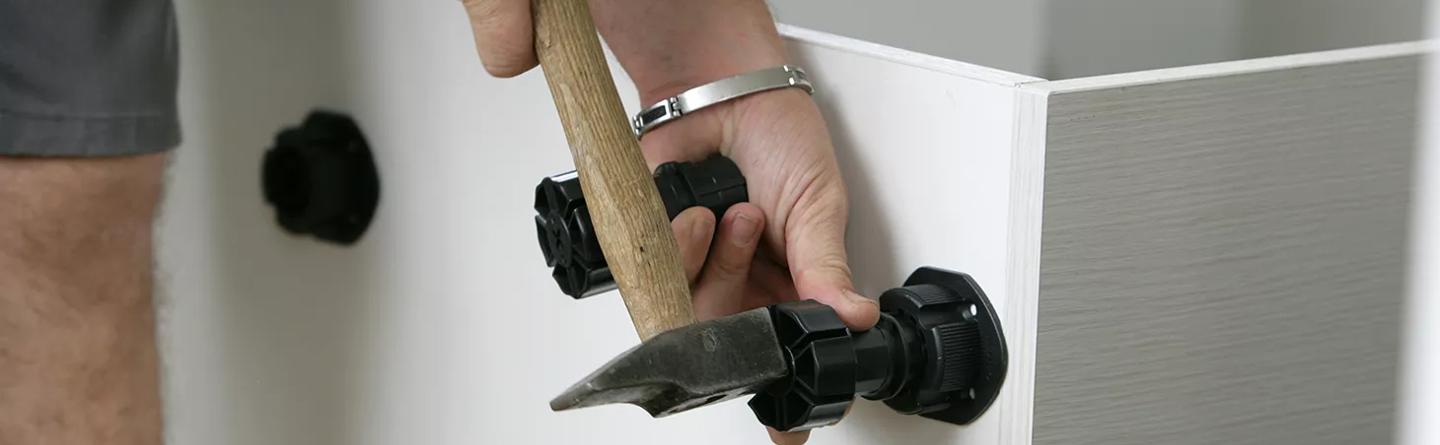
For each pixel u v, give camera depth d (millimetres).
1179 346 615
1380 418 665
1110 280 592
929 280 645
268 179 1327
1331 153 617
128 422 1004
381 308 1243
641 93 740
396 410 1251
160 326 1195
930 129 631
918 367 623
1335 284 637
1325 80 607
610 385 518
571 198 653
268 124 1318
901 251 664
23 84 904
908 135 648
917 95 638
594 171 594
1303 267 628
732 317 577
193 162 1392
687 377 546
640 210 590
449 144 1079
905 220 658
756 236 664
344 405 1312
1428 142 359
